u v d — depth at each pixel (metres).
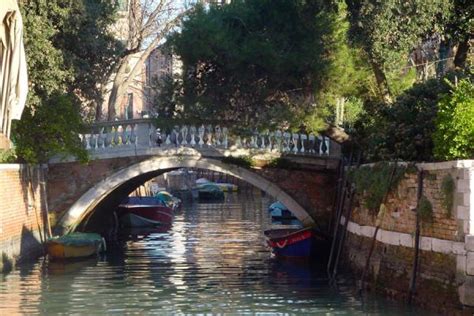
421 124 17.25
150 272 21.88
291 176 25.09
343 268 21.44
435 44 24.45
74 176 25.45
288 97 22.66
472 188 13.66
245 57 21.91
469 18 20.55
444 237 14.47
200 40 22.30
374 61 20.45
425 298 14.99
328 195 25.02
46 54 21.52
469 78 17.33
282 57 21.77
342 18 21.69
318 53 21.83
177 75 23.69
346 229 21.06
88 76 24.58
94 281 20.11
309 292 18.20
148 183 54.22
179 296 17.86
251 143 24.95
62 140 23.91
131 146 25.03
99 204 27.92
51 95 23.11
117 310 16.20
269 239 25.33
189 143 25.03
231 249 27.86
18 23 9.57
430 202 15.02
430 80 18.73
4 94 9.65
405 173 16.11
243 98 23.14
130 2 33.12
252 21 22.81
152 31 33.69
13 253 22.05
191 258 25.25
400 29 19.39
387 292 16.88
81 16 23.11
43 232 25.02
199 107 23.41
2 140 9.68
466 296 13.56
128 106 52.41
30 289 18.72
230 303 16.92
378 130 19.64
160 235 33.50
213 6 23.41
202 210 49.94
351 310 15.62
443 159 14.88
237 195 69.12
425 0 18.97
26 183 23.33
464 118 14.55
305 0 22.17
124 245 29.41
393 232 16.75
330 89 22.23
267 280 20.30
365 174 18.75
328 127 23.27
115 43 25.72
